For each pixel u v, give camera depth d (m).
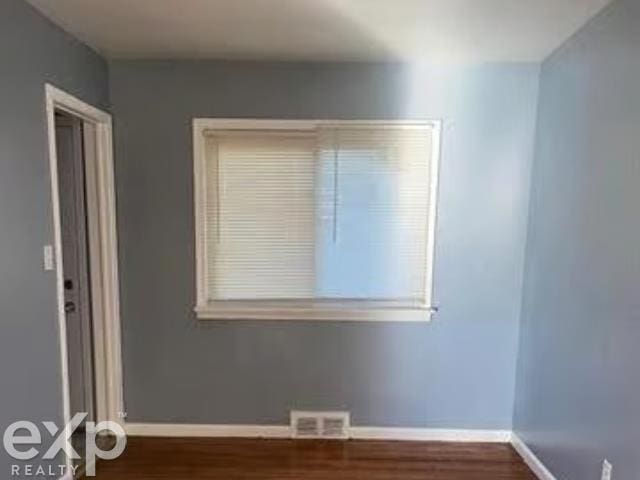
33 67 2.01
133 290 2.92
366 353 2.96
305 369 2.97
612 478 1.92
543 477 2.54
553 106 2.54
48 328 2.11
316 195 2.88
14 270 1.87
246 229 2.91
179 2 1.98
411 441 2.98
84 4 1.99
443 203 2.87
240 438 2.99
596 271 2.07
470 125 2.81
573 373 2.26
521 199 2.85
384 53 2.62
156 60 2.76
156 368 2.96
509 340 2.93
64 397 2.23
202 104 2.80
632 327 1.81
